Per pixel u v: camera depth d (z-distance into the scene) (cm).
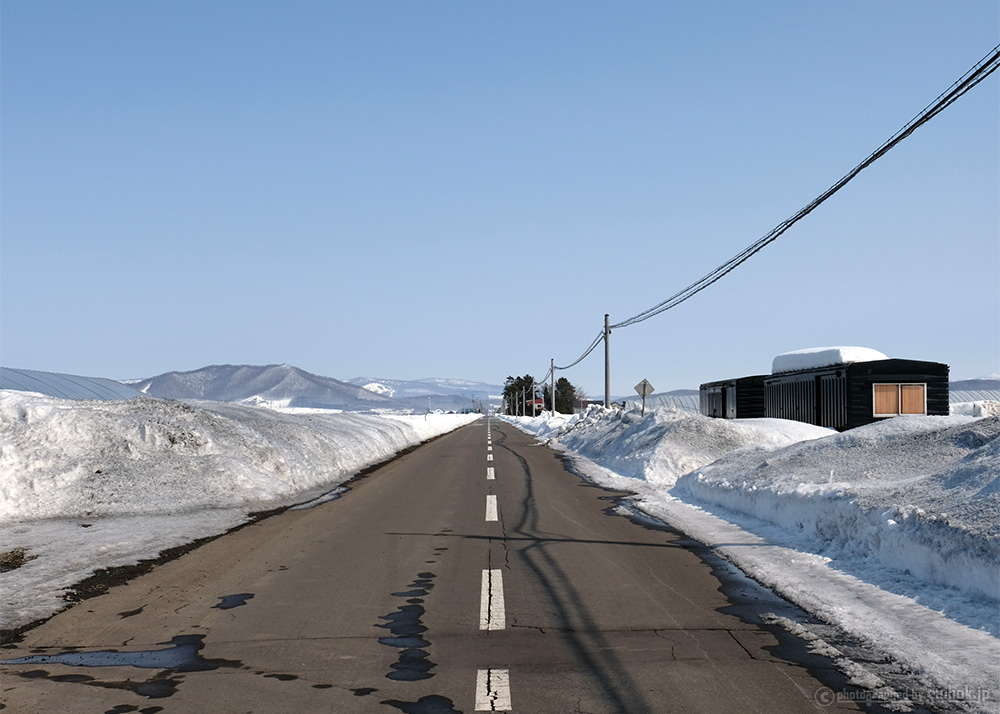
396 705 486
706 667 554
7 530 1170
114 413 1756
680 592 790
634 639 625
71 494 1399
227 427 1973
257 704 490
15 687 523
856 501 994
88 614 715
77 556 970
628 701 489
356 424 3834
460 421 11244
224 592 801
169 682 532
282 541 1120
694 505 1529
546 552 1020
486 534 1176
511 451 3506
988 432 1191
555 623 676
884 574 830
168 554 1017
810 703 483
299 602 757
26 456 1467
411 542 1105
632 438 2728
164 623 683
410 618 695
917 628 639
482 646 610
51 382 3512
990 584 698
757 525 1222
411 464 2733
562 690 509
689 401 8650
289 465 1945
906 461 1218
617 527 1243
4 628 668
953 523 793
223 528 1245
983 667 542
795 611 711
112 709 484
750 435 2423
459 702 489
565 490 1819
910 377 2973
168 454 1675
